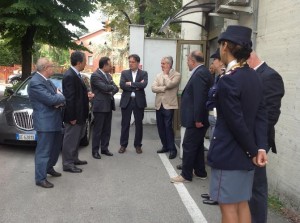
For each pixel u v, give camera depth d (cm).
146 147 872
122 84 789
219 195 312
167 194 550
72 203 505
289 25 497
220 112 314
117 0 1633
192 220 458
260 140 314
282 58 516
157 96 781
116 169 679
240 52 311
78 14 1448
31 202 504
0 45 3512
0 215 459
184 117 593
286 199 491
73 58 633
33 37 1534
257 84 312
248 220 326
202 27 1048
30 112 751
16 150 790
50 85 570
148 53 1181
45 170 567
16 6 1292
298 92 470
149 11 2119
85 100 654
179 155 797
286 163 495
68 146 651
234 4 618
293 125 478
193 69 593
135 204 507
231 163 306
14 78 2802
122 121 803
